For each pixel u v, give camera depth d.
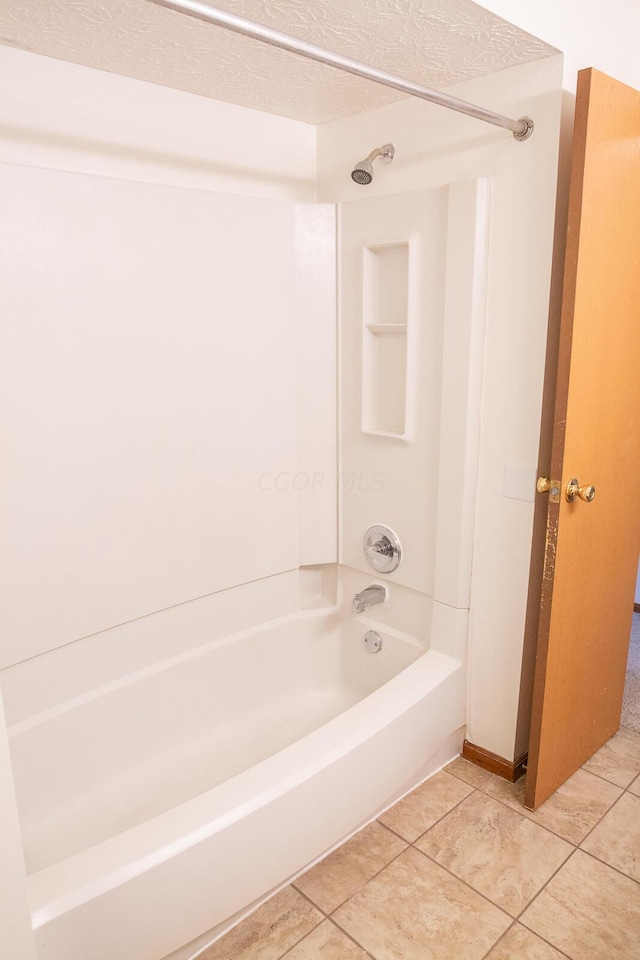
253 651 2.27
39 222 1.58
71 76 1.63
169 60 1.61
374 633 2.31
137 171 1.79
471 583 1.99
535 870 1.68
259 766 1.55
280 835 1.50
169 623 2.06
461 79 1.73
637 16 1.79
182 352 1.91
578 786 1.99
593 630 1.94
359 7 1.32
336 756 1.60
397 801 1.93
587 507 1.77
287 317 2.14
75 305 1.67
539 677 1.77
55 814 1.82
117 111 1.72
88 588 1.82
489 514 1.90
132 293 1.77
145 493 1.90
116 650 1.94
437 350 1.92
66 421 1.70
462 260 1.78
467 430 1.86
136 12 1.34
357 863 1.71
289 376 2.19
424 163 1.89
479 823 1.84
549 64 1.57
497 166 1.71
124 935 1.28
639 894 1.61
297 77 1.73
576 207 1.49
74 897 1.20
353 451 2.25
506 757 2.03
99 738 1.90
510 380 1.78
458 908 1.58
